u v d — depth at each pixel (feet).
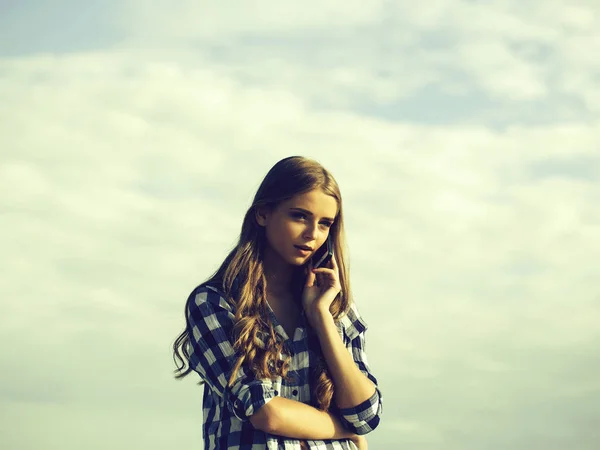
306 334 10.72
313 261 11.26
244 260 10.75
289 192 10.62
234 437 10.15
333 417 10.38
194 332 10.65
